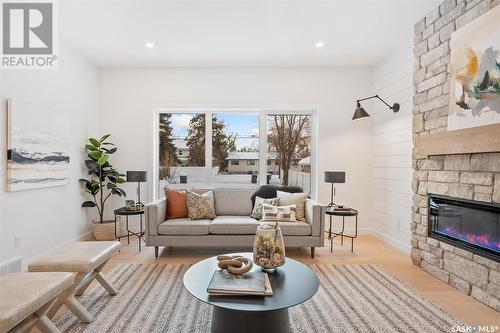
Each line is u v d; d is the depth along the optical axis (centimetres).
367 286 256
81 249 220
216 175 471
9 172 267
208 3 278
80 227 396
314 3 278
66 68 363
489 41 211
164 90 453
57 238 344
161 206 342
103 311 211
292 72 453
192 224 329
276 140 470
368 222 454
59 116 342
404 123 362
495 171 211
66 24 315
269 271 188
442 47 265
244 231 328
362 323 197
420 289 250
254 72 453
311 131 468
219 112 470
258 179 469
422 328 192
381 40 358
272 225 192
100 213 414
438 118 271
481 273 223
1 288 150
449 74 255
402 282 265
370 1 275
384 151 413
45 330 160
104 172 412
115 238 411
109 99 452
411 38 349
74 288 197
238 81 453
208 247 374
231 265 181
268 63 437
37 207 309
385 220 410
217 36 347
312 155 468
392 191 391
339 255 346
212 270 190
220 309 168
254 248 187
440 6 267
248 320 162
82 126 402
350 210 366
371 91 453
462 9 239
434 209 281
